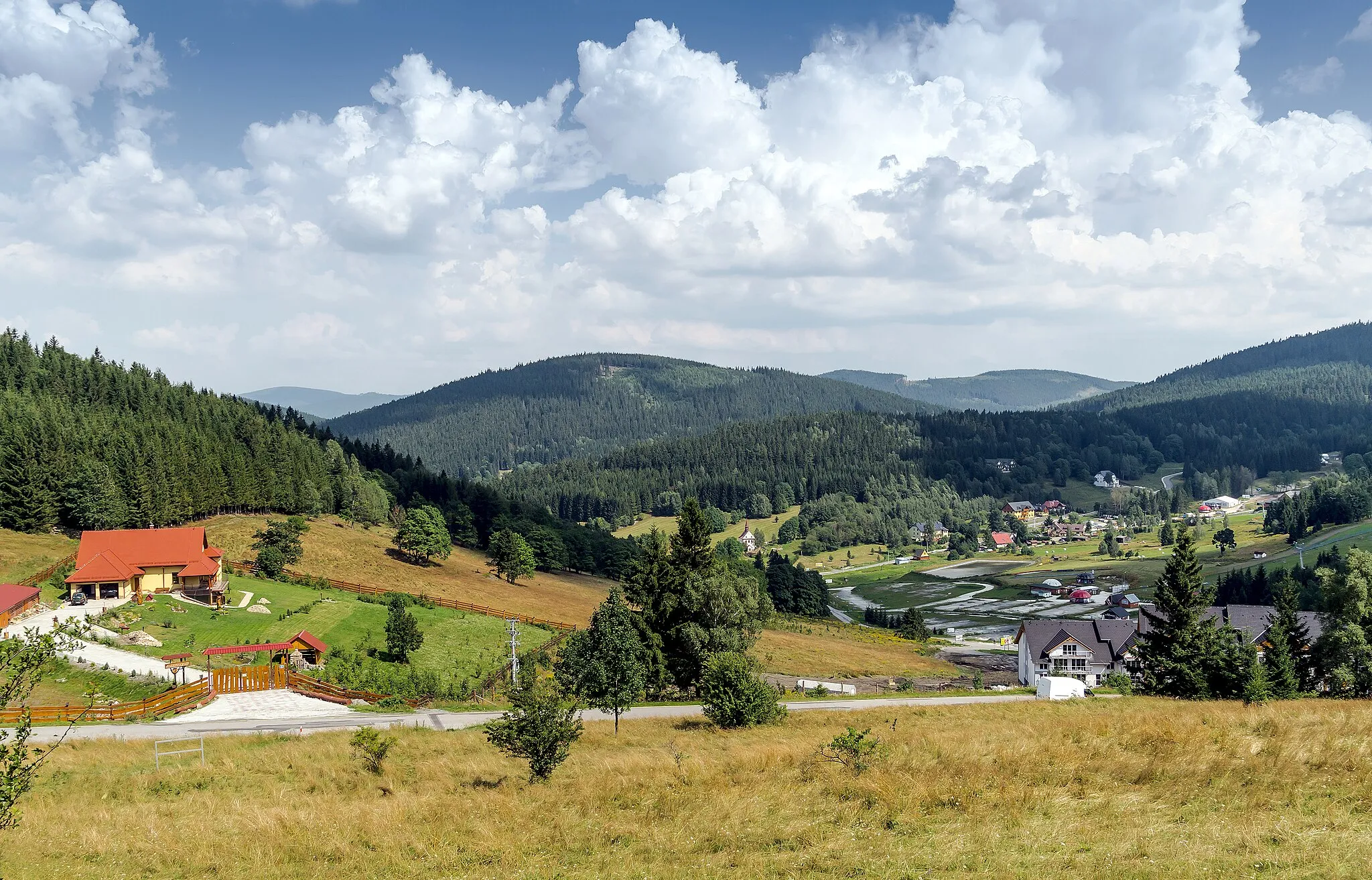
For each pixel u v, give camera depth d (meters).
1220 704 48.84
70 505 113.44
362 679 64.25
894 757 29.89
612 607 46.69
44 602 80.56
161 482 123.19
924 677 103.12
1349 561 60.84
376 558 133.62
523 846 23.36
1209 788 23.23
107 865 22.39
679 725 47.94
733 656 48.59
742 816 24.23
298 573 115.88
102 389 164.12
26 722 17.67
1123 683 74.25
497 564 143.25
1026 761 27.47
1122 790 23.80
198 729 45.84
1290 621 62.75
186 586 91.50
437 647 84.00
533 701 31.61
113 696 53.72
